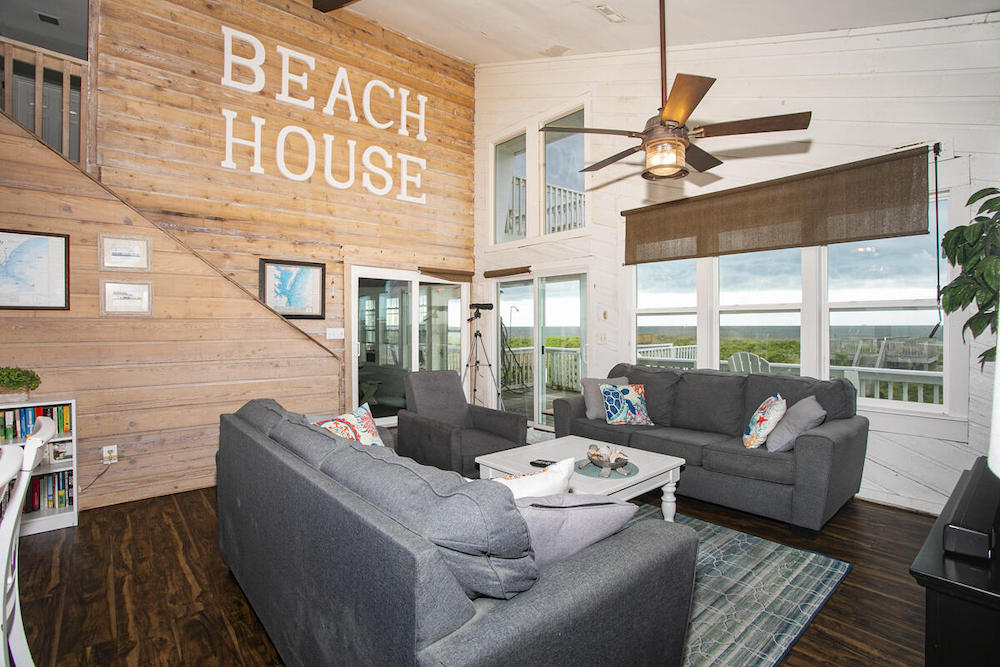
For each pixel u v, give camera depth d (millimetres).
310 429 1799
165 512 3268
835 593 2217
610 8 3770
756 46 3871
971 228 2893
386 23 5234
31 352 3201
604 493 2301
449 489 1170
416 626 951
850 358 3568
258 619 2039
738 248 3961
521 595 1116
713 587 2254
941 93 3115
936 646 1154
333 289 4957
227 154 4285
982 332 2977
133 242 3562
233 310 4008
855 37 3430
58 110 4410
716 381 3738
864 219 3338
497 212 6113
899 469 3285
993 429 562
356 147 5129
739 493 3043
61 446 3078
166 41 3992
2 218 3125
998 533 1207
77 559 2570
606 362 4891
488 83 6066
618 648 1227
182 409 3750
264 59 4496
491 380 6125
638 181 4645
